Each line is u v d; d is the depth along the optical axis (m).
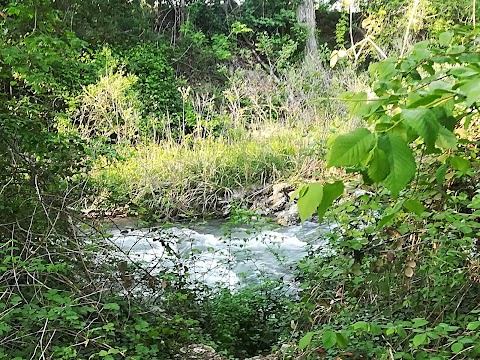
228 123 13.54
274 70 18.17
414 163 1.06
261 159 11.99
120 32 10.12
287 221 9.72
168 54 16.53
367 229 3.20
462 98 1.21
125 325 3.76
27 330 3.10
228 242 8.18
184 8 18.78
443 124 1.23
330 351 2.97
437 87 1.23
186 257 5.88
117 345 3.56
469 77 1.23
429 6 8.36
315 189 1.21
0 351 2.90
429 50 1.79
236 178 11.82
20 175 4.64
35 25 4.47
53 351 3.02
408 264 3.03
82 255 3.98
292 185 10.12
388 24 9.62
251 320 5.28
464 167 1.98
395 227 3.19
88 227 4.74
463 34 1.94
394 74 1.78
